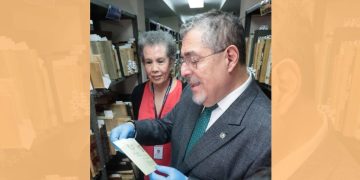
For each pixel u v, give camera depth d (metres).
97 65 1.25
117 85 2.45
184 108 1.03
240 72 0.78
